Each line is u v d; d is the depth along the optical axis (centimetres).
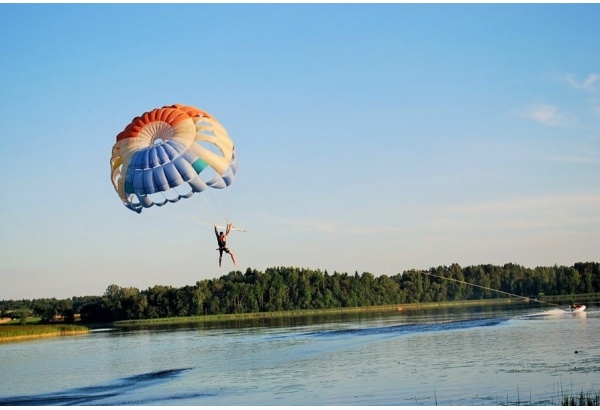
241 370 5106
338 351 5972
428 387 3884
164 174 3981
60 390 4709
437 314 11519
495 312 10900
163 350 7231
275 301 16550
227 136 4300
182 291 16212
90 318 16375
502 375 4122
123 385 4766
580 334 6106
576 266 17575
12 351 8375
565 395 3453
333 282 17038
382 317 11612
